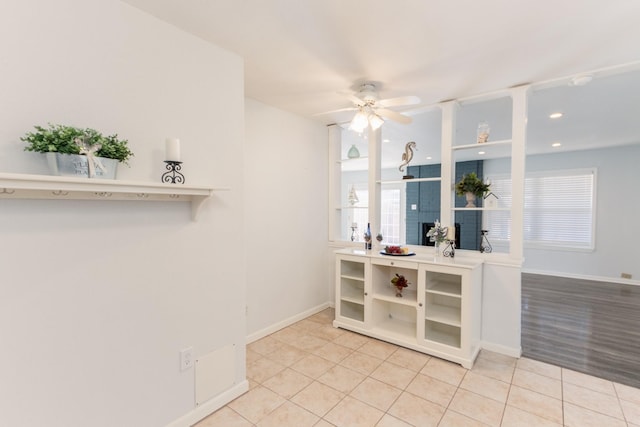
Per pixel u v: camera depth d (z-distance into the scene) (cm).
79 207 143
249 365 256
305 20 174
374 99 250
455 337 281
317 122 382
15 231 126
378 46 202
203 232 194
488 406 204
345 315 345
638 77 259
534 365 259
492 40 195
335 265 361
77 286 143
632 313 395
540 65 229
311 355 274
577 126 419
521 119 268
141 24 164
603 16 169
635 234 546
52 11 135
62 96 139
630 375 243
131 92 161
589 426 185
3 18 123
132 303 162
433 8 163
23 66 128
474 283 261
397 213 827
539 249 633
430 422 188
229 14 167
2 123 124
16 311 127
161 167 174
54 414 137
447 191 307
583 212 591
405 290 332
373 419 191
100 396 150
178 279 181
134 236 162
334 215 402
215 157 201
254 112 303
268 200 319
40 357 133
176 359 180
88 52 146
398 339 293
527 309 412
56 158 127
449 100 304
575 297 468
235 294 213
